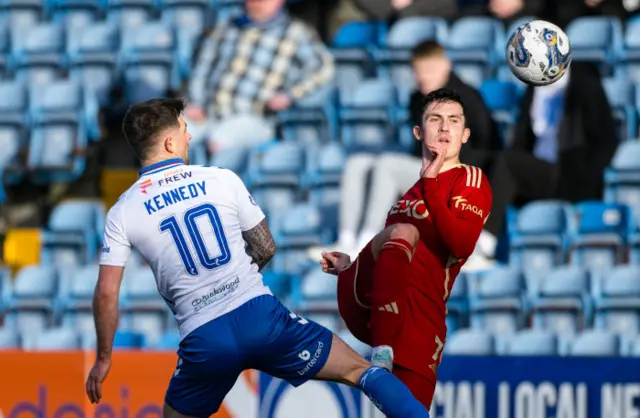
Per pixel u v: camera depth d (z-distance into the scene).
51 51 48.12
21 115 44.69
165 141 18.33
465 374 26.34
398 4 45.81
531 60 19.22
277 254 38.28
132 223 17.80
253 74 41.06
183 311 17.69
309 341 17.58
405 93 42.66
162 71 45.78
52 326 38.16
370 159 34.56
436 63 34.06
